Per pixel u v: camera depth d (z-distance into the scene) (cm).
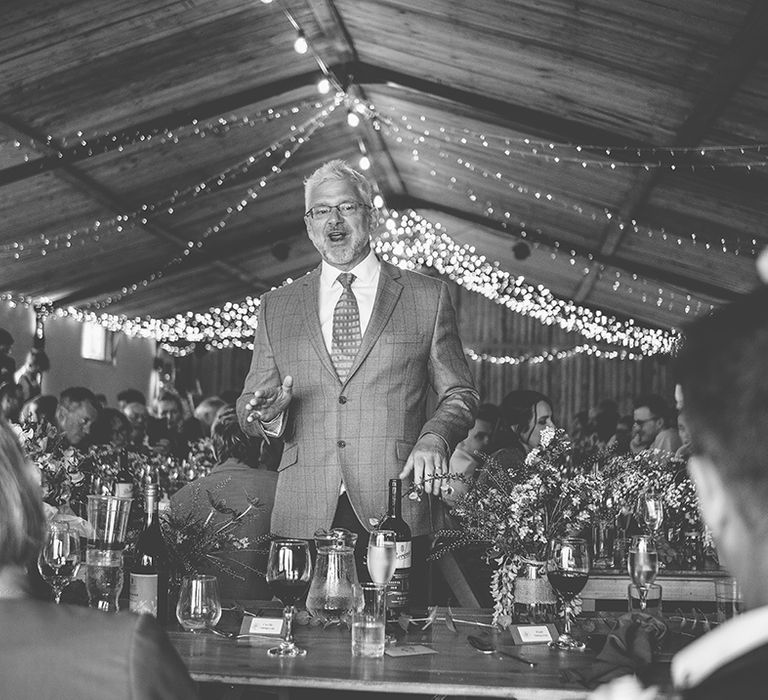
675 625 242
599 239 1130
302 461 267
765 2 476
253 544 333
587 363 1675
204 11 672
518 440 479
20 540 132
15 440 136
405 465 257
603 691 81
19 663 118
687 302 1271
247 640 222
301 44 677
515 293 1517
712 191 798
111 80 732
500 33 653
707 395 71
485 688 182
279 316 279
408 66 792
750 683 63
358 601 235
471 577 342
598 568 398
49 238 1010
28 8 616
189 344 1709
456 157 1053
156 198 1009
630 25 570
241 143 949
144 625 121
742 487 70
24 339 1212
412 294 273
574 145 781
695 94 628
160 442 734
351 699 262
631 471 258
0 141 776
